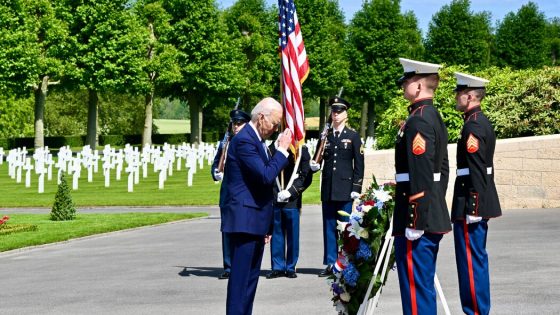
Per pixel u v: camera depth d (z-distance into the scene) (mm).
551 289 9523
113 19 59438
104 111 96938
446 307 7113
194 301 9609
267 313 8734
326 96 82938
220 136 95625
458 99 8359
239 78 70812
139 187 31891
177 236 16625
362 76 83000
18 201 26797
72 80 60969
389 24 82875
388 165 19359
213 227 18281
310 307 9023
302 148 11266
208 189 30578
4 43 55625
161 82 65438
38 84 60062
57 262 13336
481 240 8055
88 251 14656
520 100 21875
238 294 7457
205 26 67062
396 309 8812
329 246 11367
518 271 10742
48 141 81000
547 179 18453
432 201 6539
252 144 7445
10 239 16031
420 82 6785
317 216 19969
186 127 147250
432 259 6688
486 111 22234
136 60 60656
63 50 58719
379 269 7508
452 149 19344
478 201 7926
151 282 11023
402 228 6645
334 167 11406
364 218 7355
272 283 10750
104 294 10180
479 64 87375
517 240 13602
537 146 18516
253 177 7379
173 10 67125
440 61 87750
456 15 87375
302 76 13500
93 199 26891
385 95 82875
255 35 77812
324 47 78750
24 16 56812
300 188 11188
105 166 32406
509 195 18734
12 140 74938
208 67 67500
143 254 13969
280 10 13625
